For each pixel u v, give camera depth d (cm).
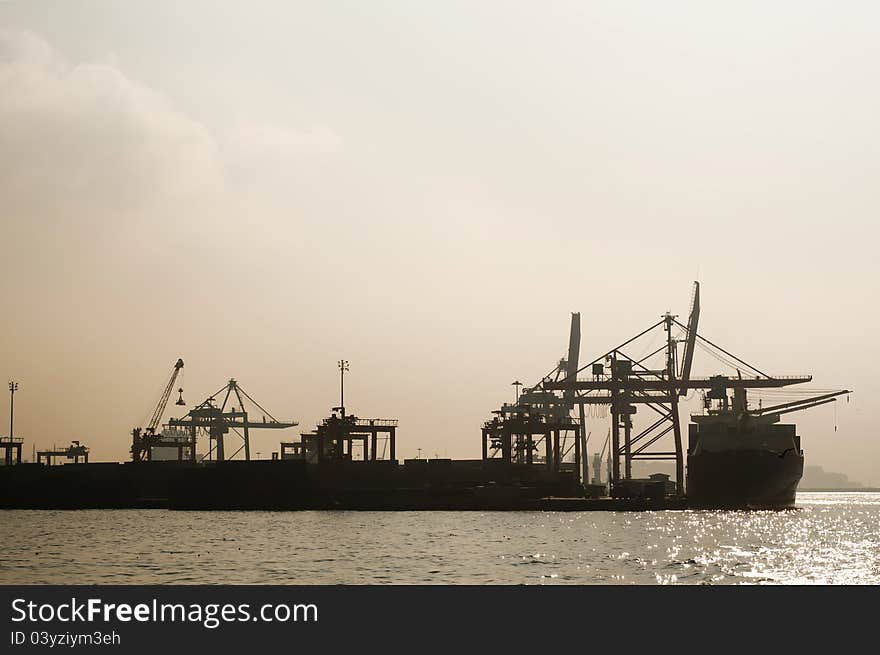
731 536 18425
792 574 12331
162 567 12762
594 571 12269
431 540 16712
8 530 19762
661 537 17600
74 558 13988
